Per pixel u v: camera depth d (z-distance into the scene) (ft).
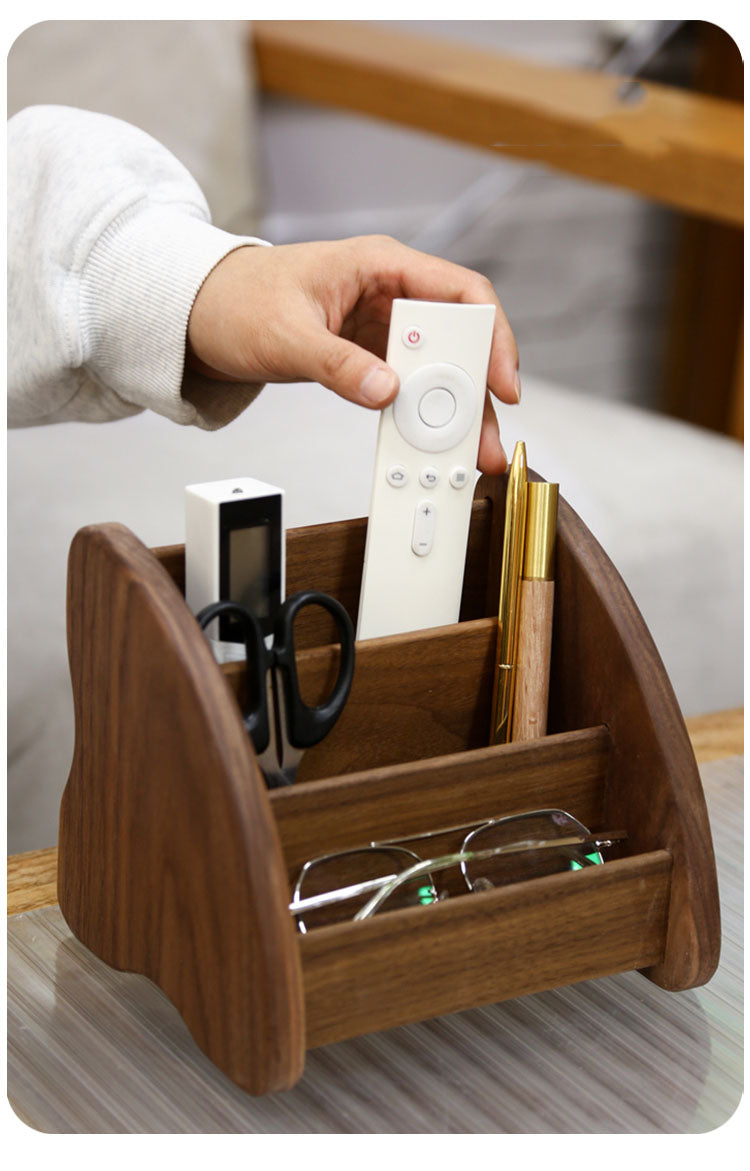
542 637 1.74
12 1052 1.59
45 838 2.86
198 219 2.28
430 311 1.70
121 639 1.48
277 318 1.88
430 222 6.10
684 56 6.22
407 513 1.76
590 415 4.00
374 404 1.71
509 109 4.49
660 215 6.62
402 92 4.78
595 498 3.34
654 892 1.60
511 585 1.75
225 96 4.44
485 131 4.58
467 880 1.62
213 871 1.39
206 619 1.51
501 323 1.90
